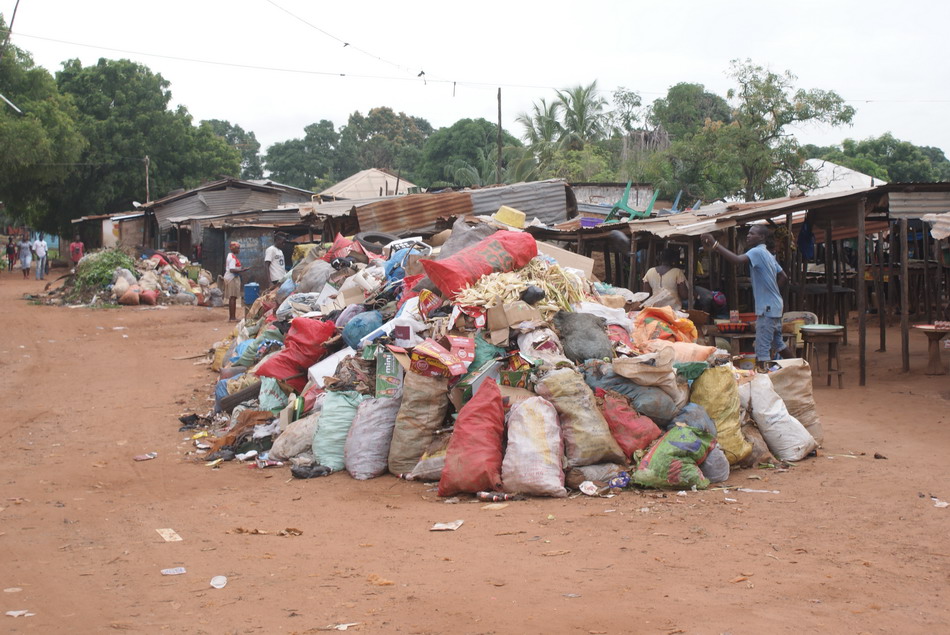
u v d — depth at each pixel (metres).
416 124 93.06
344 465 7.37
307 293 11.95
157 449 8.44
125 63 47.03
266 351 10.57
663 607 4.09
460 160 52.94
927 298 17.30
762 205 13.68
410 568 4.82
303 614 4.14
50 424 9.73
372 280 10.41
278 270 18.89
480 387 6.77
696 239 12.91
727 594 4.26
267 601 4.34
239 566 4.95
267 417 8.51
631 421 6.66
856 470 6.88
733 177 29.20
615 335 8.09
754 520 5.59
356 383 7.69
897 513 5.65
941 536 5.15
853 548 4.97
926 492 6.16
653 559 4.86
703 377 7.06
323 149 83.50
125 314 22.17
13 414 10.31
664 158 30.91
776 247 13.40
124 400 11.18
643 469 6.40
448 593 4.37
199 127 50.81
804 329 11.06
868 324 17.92
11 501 6.56
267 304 13.99
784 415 7.29
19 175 38.06
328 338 8.92
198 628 4.00
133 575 4.84
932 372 11.40
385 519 5.89
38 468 7.69
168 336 18.27
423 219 17.20
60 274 40.91
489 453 6.44
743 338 11.66
